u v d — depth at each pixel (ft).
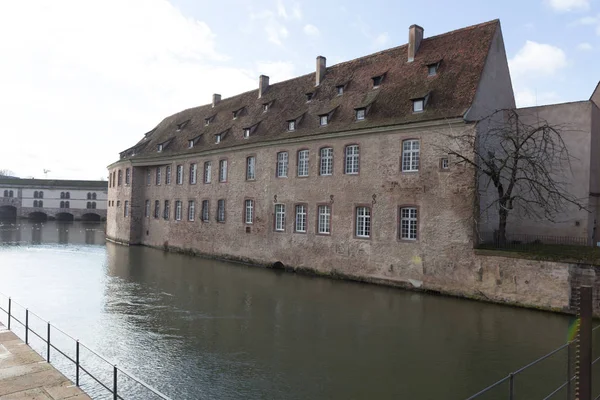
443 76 72.79
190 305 57.77
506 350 41.50
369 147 74.59
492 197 69.67
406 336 45.50
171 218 123.65
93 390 31.17
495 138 70.28
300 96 99.60
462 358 39.34
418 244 67.72
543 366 37.52
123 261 99.09
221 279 77.51
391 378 34.78
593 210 71.20
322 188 81.61
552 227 69.56
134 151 143.43
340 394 31.76
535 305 56.24
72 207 273.75
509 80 76.95
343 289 68.85
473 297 61.62
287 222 88.17
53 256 104.99
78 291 65.21
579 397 20.38
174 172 123.65
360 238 75.15
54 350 39.55
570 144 68.90
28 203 275.39
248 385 32.94
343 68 94.94
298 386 32.96
